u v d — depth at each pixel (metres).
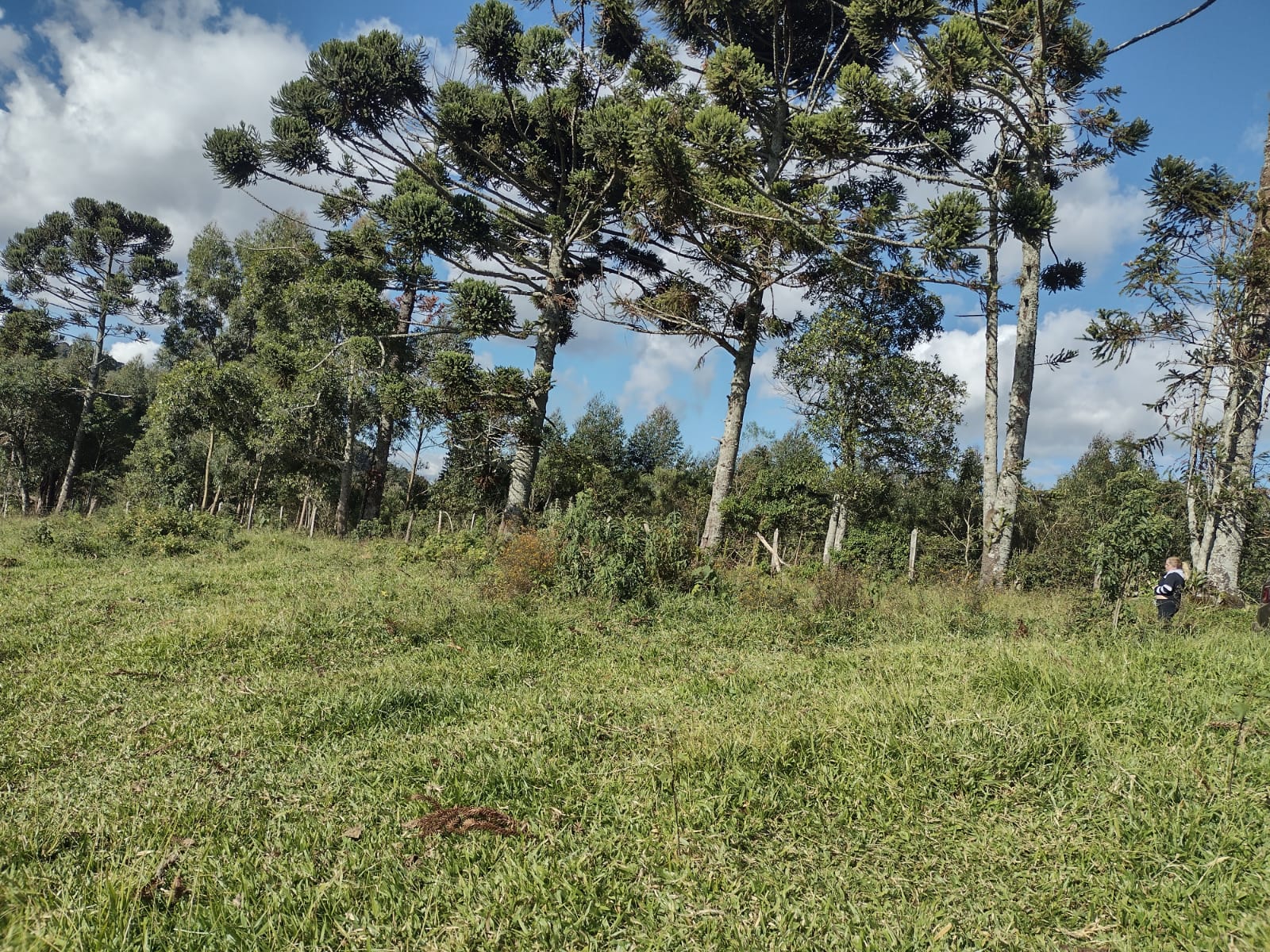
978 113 17.05
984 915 2.74
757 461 33.41
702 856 3.12
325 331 25.25
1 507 36.81
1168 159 12.09
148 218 37.56
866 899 2.87
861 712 4.39
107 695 5.55
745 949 2.55
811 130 13.91
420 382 23.53
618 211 20.53
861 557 19.05
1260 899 2.68
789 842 3.24
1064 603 10.07
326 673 6.21
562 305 19.53
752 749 3.99
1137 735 3.96
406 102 18.80
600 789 3.73
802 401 19.69
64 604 8.72
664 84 18.36
